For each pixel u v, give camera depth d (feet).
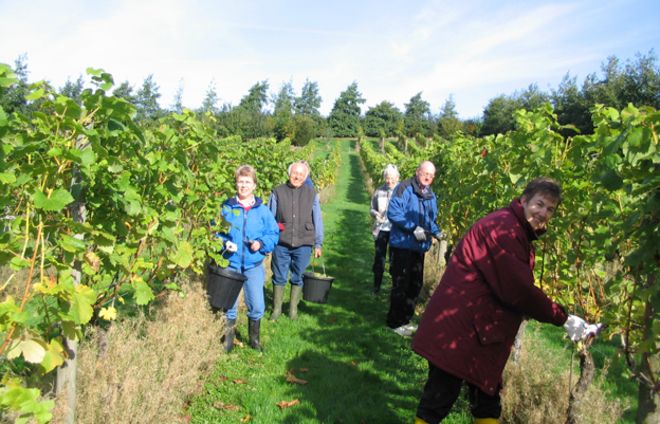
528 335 15.17
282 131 197.26
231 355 14.82
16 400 5.95
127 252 9.46
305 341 16.67
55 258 7.50
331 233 41.27
